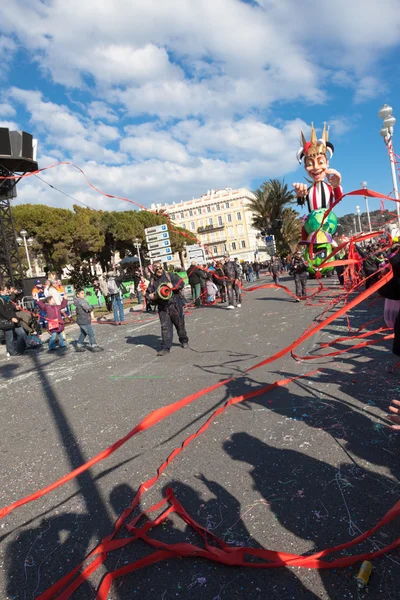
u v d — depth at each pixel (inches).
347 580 69.1
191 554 78.1
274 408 148.2
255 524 86.0
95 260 1726.1
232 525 86.5
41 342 410.0
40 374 268.4
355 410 137.3
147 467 117.0
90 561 81.3
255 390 171.2
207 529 85.9
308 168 336.5
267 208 1612.9
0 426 173.2
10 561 85.4
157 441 133.7
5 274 709.9
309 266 326.0
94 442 141.0
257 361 221.1
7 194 716.7
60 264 1492.4
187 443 127.5
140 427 83.1
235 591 69.5
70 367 277.1
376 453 108.0
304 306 424.8
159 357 267.1
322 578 70.2
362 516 84.1
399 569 70.1
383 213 185.6
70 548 86.8
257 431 130.3
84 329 323.6
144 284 783.7
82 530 92.4
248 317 402.3
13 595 75.7
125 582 74.3
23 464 131.3
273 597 67.4
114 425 154.3
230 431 132.9
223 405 158.2
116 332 437.1
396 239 150.9
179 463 116.0
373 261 296.7
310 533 81.3
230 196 3361.2
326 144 338.6
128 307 772.6
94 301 899.4
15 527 97.2
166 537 85.4
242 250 3358.8
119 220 1755.7
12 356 361.4
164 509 95.3
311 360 207.9
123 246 1905.8
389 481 94.7
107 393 199.8
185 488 102.9
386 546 75.2
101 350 325.1
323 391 159.6
